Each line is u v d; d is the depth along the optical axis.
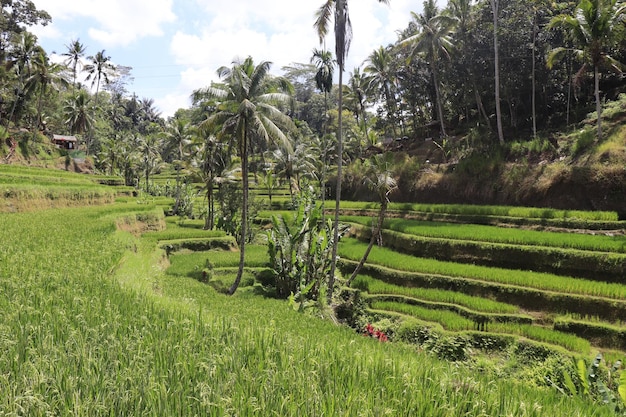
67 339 5.75
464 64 41.91
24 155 52.84
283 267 22.73
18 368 4.70
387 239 29.08
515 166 34.03
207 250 30.84
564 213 26.47
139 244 25.00
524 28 38.44
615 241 20.72
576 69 38.84
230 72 20.09
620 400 8.27
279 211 47.38
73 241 16.81
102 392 4.28
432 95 53.25
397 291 20.61
